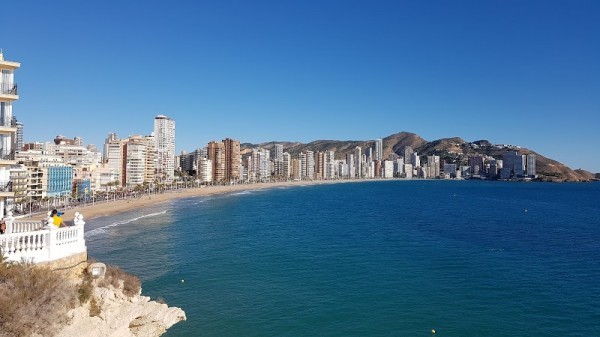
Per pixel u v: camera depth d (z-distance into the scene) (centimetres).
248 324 3444
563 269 5300
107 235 8150
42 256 2142
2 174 3762
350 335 3262
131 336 2655
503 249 6644
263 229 9088
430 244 7100
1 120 3672
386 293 4266
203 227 9431
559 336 3247
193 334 3209
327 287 4472
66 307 2066
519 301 4038
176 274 4991
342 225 9750
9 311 1725
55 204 14175
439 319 3578
